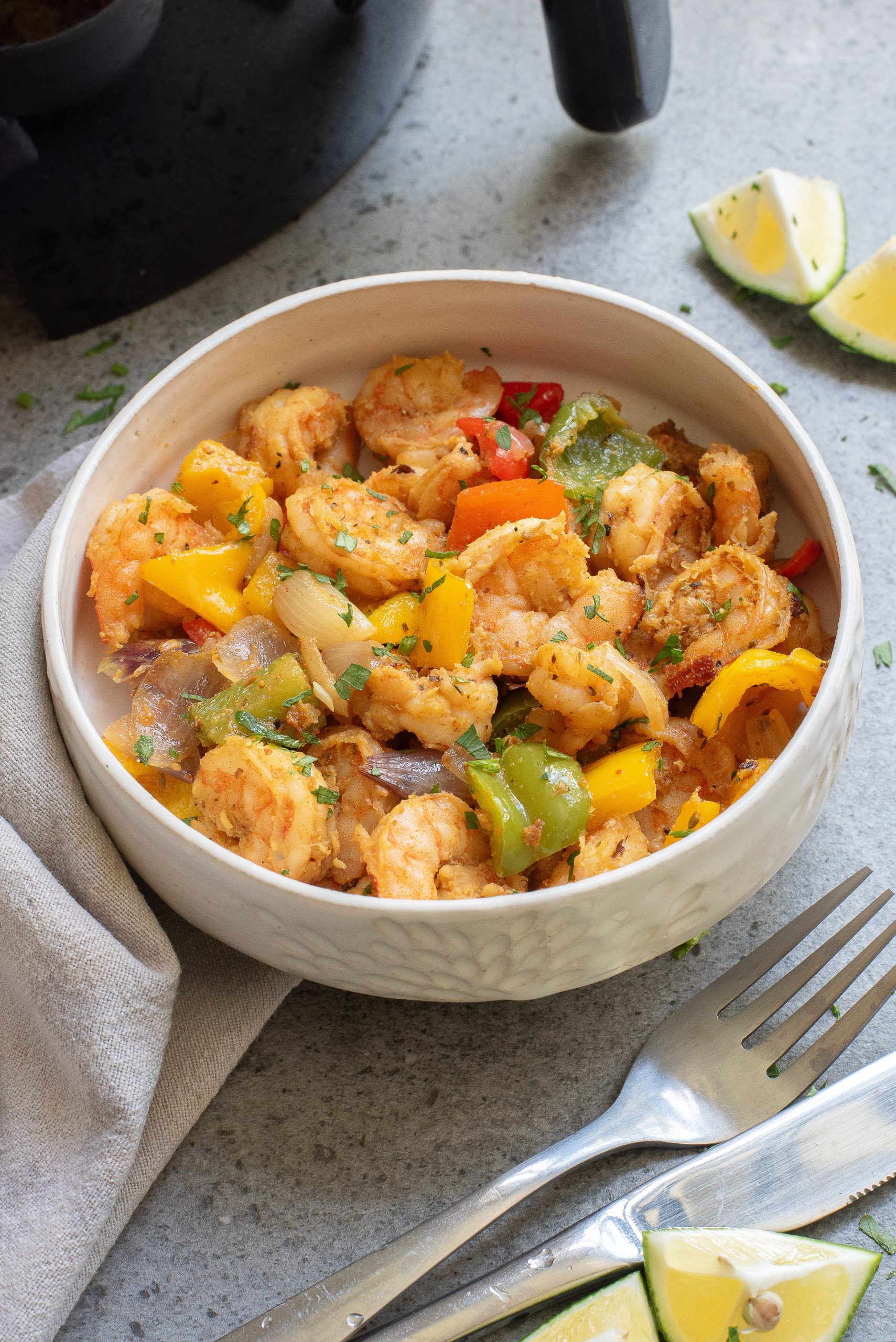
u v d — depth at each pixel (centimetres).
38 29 45
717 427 46
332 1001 44
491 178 56
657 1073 42
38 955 41
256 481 44
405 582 42
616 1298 40
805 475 43
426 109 58
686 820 40
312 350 46
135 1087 41
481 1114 43
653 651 43
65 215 50
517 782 40
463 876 40
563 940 39
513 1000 42
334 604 42
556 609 42
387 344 46
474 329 46
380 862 39
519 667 41
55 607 41
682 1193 40
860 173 56
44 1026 42
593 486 44
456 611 41
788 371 52
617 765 40
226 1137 43
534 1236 42
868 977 44
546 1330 40
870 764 46
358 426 46
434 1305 40
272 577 43
